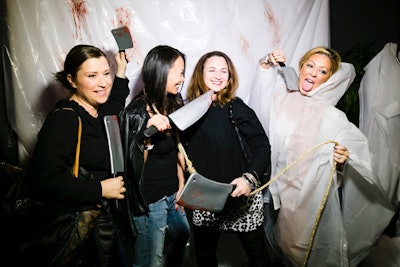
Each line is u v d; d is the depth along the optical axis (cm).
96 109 117
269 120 149
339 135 140
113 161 112
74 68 105
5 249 106
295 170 144
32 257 105
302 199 142
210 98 123
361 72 182
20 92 156
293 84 147
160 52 118
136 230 130
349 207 154
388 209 148
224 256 192
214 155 134
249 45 177
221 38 172
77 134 103
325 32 192
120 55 138
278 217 155
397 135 154
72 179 101
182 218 149
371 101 159
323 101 148
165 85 119
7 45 152
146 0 161
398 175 157
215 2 169
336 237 142
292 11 182
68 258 104
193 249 195
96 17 158
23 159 164
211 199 119
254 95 153
